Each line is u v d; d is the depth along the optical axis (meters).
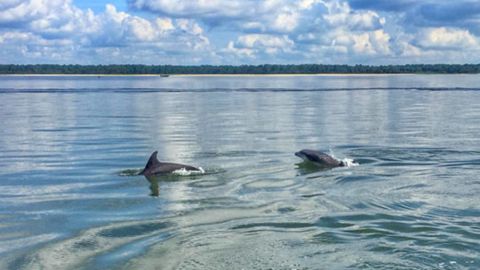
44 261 9.95
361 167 18.78
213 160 20.41
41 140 27.16
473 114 41.19
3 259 10.09
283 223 11.83
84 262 9.84
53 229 11.89
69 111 46.38
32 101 60.16
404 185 15.62
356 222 11.80
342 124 34.19
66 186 16.30
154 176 17.58
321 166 18.97
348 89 90.62
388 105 52.03
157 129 31.94
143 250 10.35
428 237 10.70
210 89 94.56
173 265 9.53
